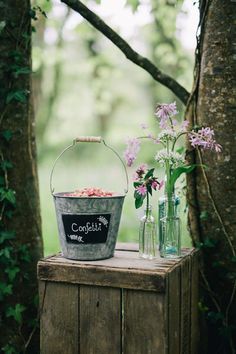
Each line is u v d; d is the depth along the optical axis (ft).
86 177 27.40
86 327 6.44
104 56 24.64
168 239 6.82
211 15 7.75
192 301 7.24
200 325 7.97
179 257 6.85
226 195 7.70
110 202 6.51
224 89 7.66
